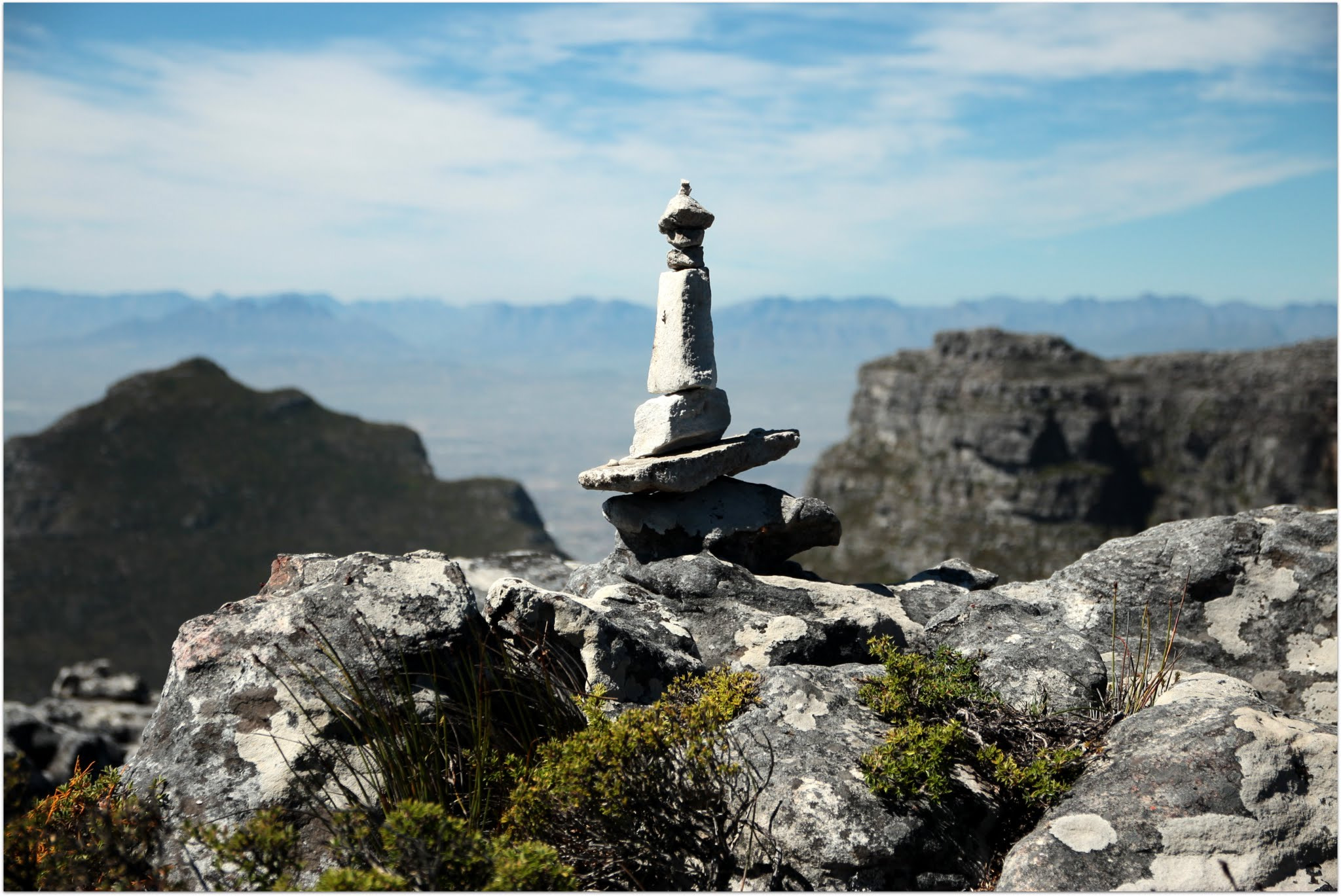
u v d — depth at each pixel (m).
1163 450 164.12
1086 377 164.88
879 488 176.88
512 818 5.13
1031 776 5.15
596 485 8.10
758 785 5.07
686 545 8.26
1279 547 7.71
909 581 8.62
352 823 5.00
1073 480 157.50
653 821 4.99
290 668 5.68
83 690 28.62
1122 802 4.77
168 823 5.22
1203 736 4.96
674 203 7.98
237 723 5.54
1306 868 4.52
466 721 5.80
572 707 6.02
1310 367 158.00
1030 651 6.30
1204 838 4.56
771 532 8.30
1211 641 7.65
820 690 5.79
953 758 5.36
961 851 4.97
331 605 5.92
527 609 6.35
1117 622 7.87
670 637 6.99
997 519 162.00
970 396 169.12
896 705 5.67
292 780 5.34
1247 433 159.00
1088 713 5.77
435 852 4.55
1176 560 7.91
